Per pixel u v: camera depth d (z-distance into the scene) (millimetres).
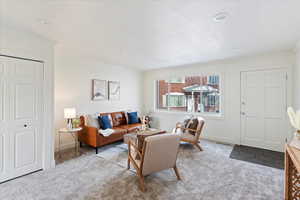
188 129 3809
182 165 2896
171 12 1880
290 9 1805
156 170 2256
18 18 2023
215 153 3504
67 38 2727
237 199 1942
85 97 4172
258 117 3896
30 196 1983
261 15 1942
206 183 2295
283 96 3574
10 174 2338
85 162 3008
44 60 2682
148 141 2031
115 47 3250
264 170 2703
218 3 1690
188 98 5215
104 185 2232
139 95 5969
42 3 1691
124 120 4836
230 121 4289
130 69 5582
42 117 2678
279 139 3641
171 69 5395
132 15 1961
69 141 3869
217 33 2512
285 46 3166
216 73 4496
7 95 2291
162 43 2984
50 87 2762
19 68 2400
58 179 2385
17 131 2398
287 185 1723
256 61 3871
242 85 4098
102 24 2205
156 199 1937
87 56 3990
